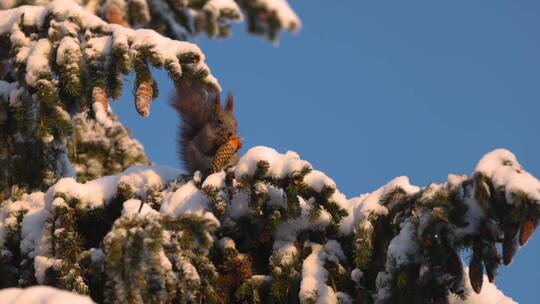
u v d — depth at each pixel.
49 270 8.73
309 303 8.64
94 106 9.12
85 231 9.30
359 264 8.66
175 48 9.38
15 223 9.30
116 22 11.05
